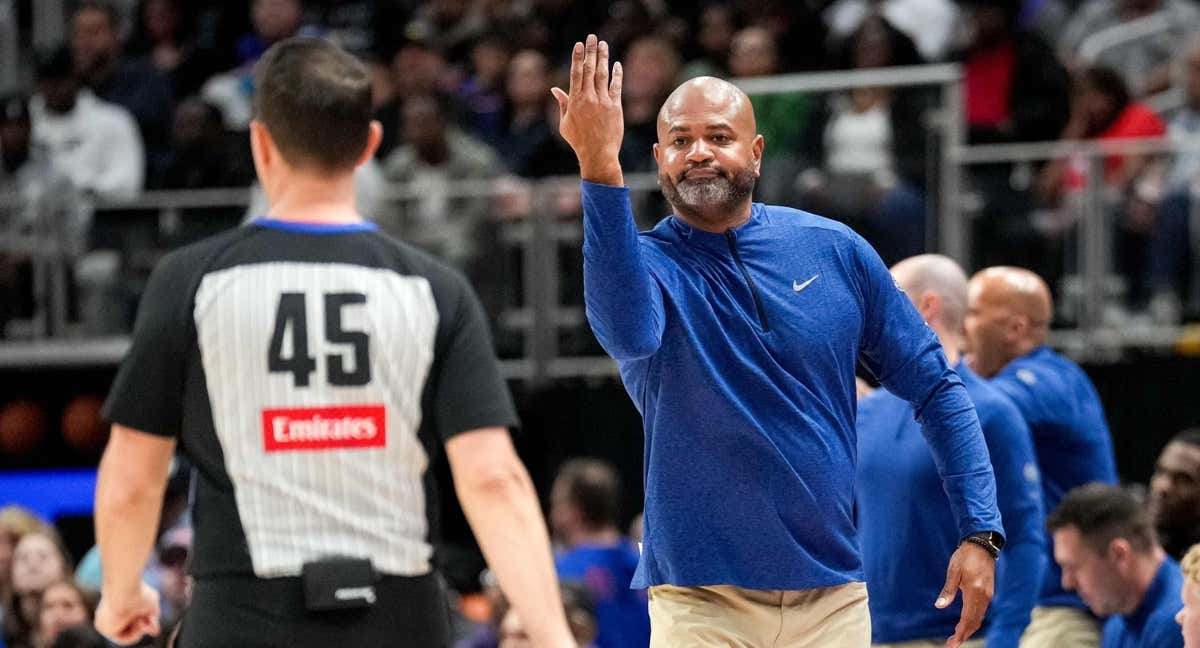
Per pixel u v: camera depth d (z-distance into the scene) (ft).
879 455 61.46
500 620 83.05
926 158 113.39
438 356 40.42
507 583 39.52
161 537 105.70
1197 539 73.20
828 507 45.19
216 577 39.04
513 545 39.65
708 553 45.03
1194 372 111.96
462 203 121.80
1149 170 113.29
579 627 83.25
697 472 44.86
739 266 45.37
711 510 44.93
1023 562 60.80
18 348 129.08
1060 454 70.64
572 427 121.08
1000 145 115.96
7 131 138.82
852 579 45.93
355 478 39.50
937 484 60.54
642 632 95.35
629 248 41.73
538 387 121.08
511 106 143.02
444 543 124.98
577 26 152.56
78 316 129.29
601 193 41.47
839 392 45.78
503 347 121.49
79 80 146.82
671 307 44.62
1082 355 113.29
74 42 151.94
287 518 39.09
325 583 38.60
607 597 94.02
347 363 39.68
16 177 138.72
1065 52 152.76
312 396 39.50
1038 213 113.29
